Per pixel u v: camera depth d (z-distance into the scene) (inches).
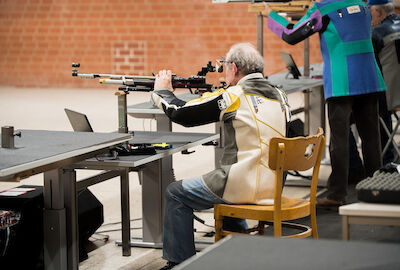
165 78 150.1
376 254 60.2
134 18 537.3
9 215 141.6
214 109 138.1
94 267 158.1
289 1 230.7
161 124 195.9
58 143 133.2
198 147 316.2
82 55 554.9
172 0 526.9
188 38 528.7
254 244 64.2
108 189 236.1
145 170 171.2
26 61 567.8
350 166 238.1
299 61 506.0
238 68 141.3
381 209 89.5
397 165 112.3
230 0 234.2
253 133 136.9
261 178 137.1
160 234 172.6
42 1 555.5
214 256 61.4
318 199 207.2
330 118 201.2
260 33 246.1
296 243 64.0
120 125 157.0
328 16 195.5
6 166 109.7
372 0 226.2
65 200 138.8
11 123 382.0
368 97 200.4
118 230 188.2
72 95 517.7
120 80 153.3
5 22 566.9
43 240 141.9
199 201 140.2
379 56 229.6
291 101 463.5
